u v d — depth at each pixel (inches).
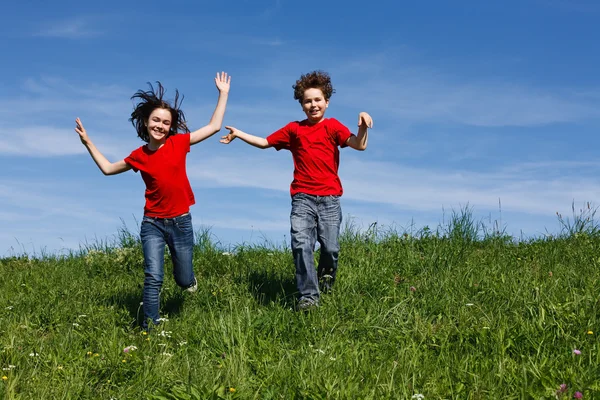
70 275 288.4
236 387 143.0
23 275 292.4
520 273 246.4
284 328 187.8
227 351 171.5
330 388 136.9
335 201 216.1
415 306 207.5
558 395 132.6
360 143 211.3
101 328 202.5
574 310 190.1
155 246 205.0
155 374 154.8
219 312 205.8
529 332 173.0
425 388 143.3
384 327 190.9
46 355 171.5
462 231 313.9
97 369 159.8
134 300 235.9
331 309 201.3
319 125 219.3
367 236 305.3
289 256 286.5
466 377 148.6
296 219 212.5
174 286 245.1
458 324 190.5
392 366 155.9
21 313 220.4
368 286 226.4
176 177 206.4
